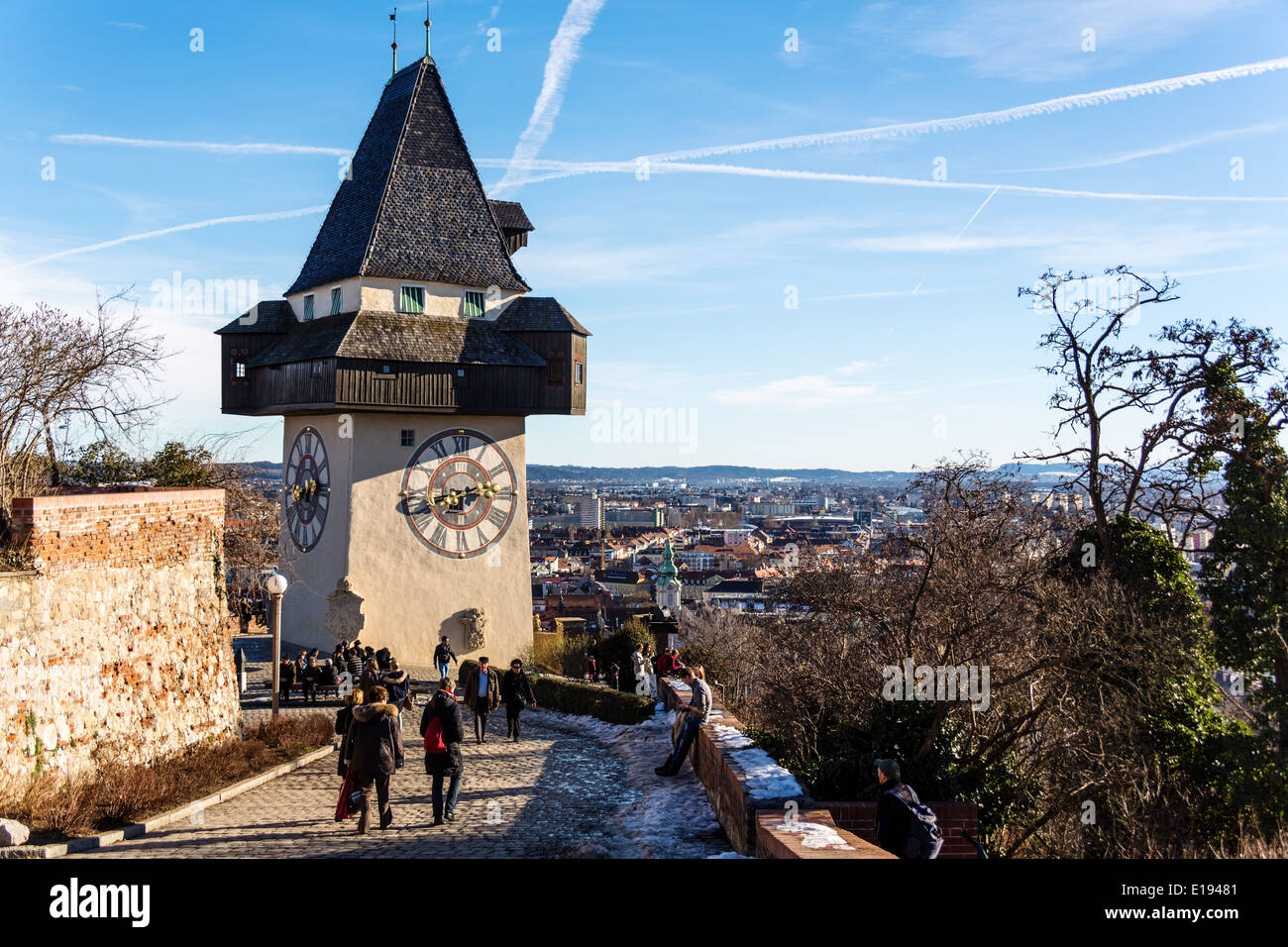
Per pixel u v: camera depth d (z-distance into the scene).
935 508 20.95
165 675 19.95
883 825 9.51
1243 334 28.03
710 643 40.47
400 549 41.53
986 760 16.67
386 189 43.28
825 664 18.47
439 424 42.31
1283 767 19.84
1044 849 18.70
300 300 45.84
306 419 44.34
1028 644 18.53
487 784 18.81
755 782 12.34
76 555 17.30
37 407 24.59
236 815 16.72
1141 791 19.41
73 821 14.73
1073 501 27.89
